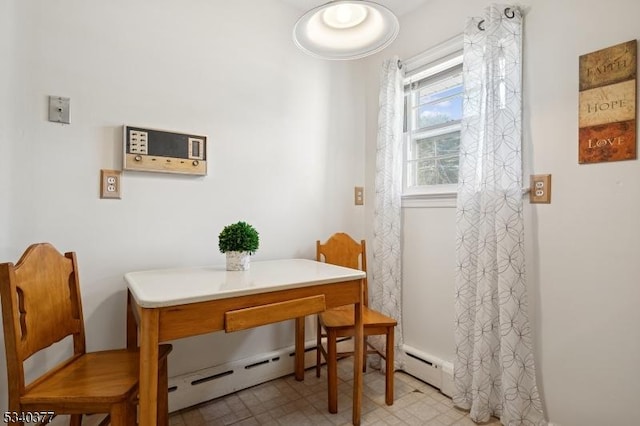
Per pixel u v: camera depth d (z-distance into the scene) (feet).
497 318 5.51
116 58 5.30
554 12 5.09
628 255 4.39
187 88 5.98
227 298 4.00
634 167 4.34
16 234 4.56
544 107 5.19
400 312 7.38
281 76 7.19
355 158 8.48
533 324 5.26
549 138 5.13
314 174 7.74
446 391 6.34
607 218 4.56
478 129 5.86
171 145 5.73
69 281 4.47
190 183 6.03
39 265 3.86
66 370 4.00
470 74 5.92
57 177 4.84
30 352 3.59
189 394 5.89
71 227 4.96
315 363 7.48
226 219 6.45
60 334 4.13
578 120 4.82
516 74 5.41
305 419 5.59
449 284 6.56
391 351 6.04
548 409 5.09
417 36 7.32
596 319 4.66
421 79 7.42
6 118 4.47
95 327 5.16
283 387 6.63
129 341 4.95
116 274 5.33
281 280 4.68
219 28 6.34
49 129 4.78
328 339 5.78
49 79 4.77
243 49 6.64
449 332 6.55
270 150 7.04
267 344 6.92
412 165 7.72
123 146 5.29
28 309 3.62
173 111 5.83
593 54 4.67
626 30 4.40
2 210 4.45
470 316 5.89
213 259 6.29
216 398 6.18
